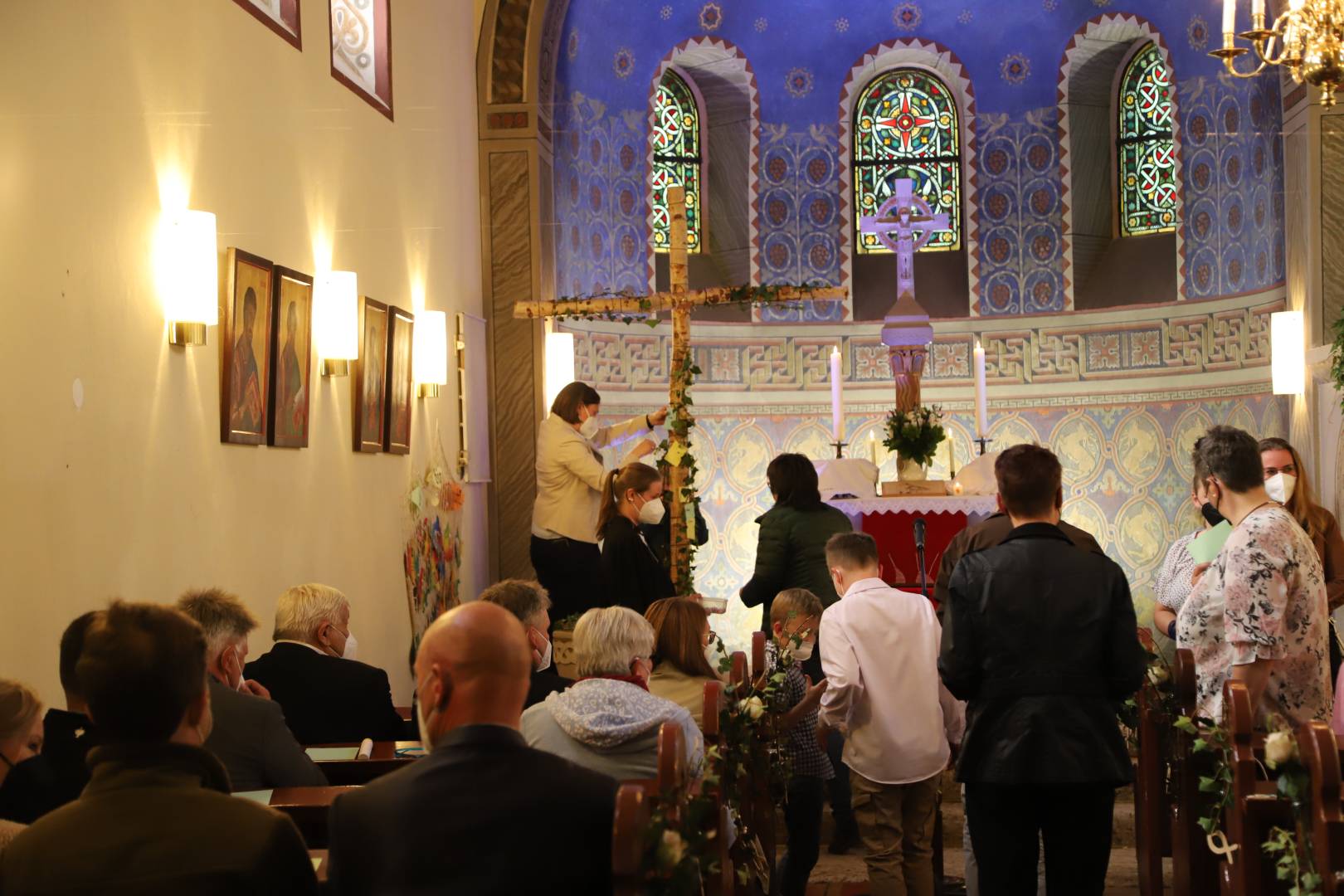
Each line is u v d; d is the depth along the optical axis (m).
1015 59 12.95
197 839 2.19
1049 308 12.89
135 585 4.68
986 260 13.05
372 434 7.40
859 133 13.30
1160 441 12.19
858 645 4.98
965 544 5.46
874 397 12.88
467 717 2.42
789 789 5.50
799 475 7.16
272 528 5.99
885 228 11.16
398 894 2.26
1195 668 4.59
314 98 6.72
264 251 6.00
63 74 4.28
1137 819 5.66
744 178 13.12
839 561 5.14
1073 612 3.99
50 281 4.16
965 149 13.11
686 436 8.55
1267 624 4.07
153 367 4.86
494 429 10.27
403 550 8.03
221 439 5.43
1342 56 5.53
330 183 6.95
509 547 10.27
